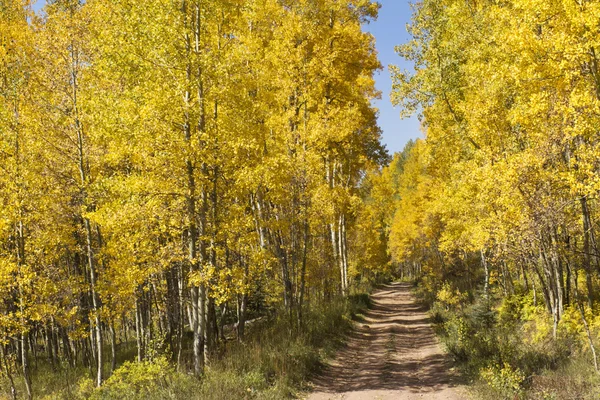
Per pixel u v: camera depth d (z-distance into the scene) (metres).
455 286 25.38
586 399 7.23
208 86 10.24
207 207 10.96
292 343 12.88
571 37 7.58
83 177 12.25
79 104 12.16
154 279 12.20
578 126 7.69
